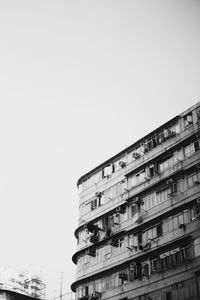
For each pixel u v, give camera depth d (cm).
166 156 2759
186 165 2580
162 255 2442
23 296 4506
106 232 2878
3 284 4753
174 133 2781
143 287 2439
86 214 3173
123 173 3039
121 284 2597
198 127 2638
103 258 2827
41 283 5278
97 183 3241
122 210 2884
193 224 2350
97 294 2703
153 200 2691
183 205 2458
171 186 2602
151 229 2600
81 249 3008
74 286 2970
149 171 2825
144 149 2956
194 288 2161
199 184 2445
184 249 2328
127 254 2659
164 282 2336
